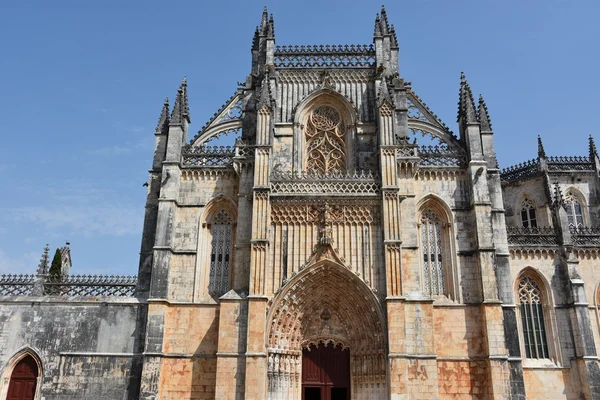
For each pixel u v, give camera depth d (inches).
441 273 1820.9
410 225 1795.0
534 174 2411.4
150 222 1883.6
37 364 1701.5
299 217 1784.0
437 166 1898.4
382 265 1727.4
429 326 1664.6
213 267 1831.9
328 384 1749.5
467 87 2003.0
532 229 2030.0
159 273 1749.5
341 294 1759.4
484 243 1776.6
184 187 1893.5
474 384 1657.2
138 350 1701.5
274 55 2116.1
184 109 1996.8
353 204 1793.8
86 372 1683.1
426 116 2073.1
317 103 2059.5
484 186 1843.0
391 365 1590.8
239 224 1787.6
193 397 1648.6
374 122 1991.9
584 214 2367.1
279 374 1669.5
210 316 1731.1
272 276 1724.9
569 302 1918.1
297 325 1748.3
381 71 2023.9
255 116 2037.4
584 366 1814.7
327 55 2117.4
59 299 1760.6
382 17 2196.1
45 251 1875.0
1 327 1729.8
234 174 1905.8
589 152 2449.6
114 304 1753.2
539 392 1838.1
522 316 1951.3
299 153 1973.4
